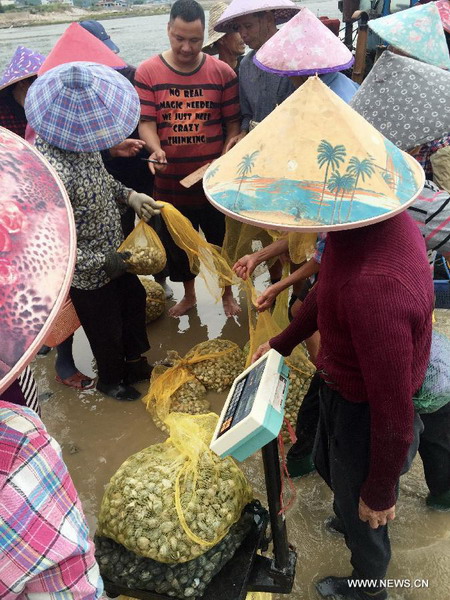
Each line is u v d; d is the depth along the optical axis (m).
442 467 2.14
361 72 4.84
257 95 3.30
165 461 1.97
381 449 1.39
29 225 0.84
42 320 0.79
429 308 1.34
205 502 1.76
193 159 3.50
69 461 2.71
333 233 1.34
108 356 2.96
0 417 0.94
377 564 1.85
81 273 2.61
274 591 1.75
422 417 1.98
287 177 1.24
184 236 2.92
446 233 1.74
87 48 3.24
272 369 1.56
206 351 3.22
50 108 2.23
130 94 2.41
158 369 3.18
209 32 4.37
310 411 2.29
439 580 2.08
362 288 1.25
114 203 2.74
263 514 1.87
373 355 1.27
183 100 3.36
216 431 1.51
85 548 0.96
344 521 1.80
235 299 4.05
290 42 2.71
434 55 3.00
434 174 2.10
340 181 1.21
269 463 1.52
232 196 1.29
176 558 1.67
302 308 1.85
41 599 0.95
